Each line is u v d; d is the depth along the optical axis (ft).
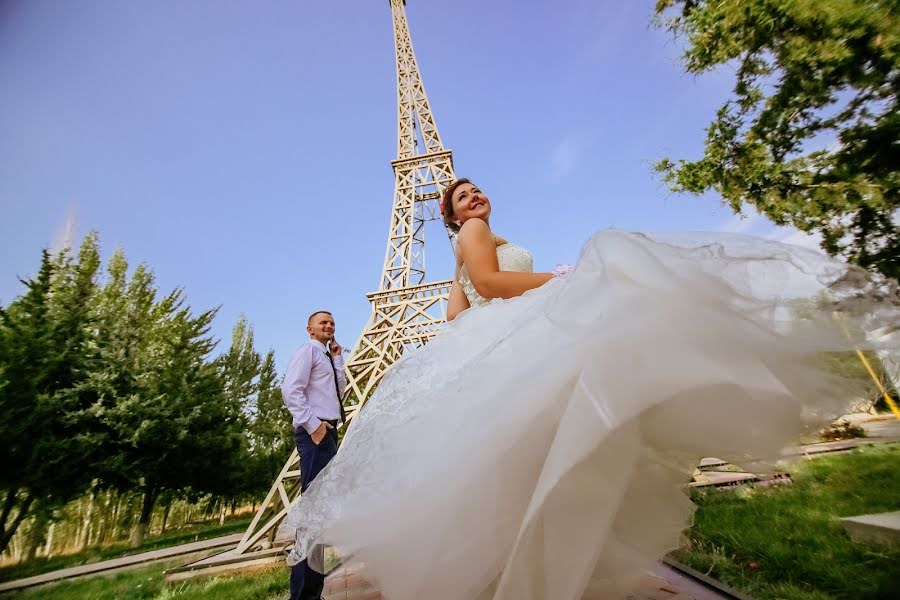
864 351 4.20
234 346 120.47
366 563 4.89
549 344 4.10
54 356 49.34
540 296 5.08
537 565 3.69
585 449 3.36
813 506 12.10
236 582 17.02
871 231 21.08
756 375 3.74
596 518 3.66
